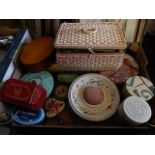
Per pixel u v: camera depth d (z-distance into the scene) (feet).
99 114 2.34
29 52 2.65
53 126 2.23
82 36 2.48
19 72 2.76
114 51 2.42
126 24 2.92
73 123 2.39
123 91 2.50
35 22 2.93
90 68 2.67
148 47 3.29
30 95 2.27
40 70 2.67
